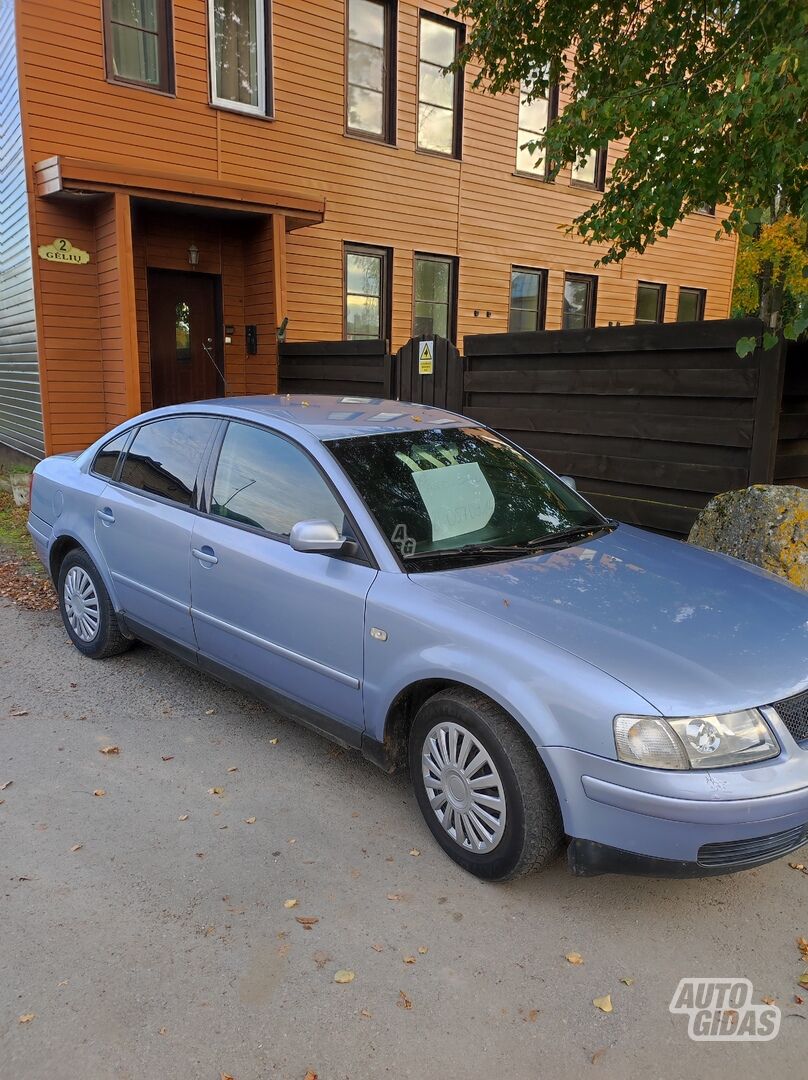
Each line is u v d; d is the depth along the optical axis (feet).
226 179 32.58
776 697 8.49
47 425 29.91
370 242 37.70
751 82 14.28
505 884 9.57
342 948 8.48
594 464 21.86
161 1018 7.54
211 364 34.86
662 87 18.02
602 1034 7.46
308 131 34.78
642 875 8.42
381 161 37.47
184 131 31.24
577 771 8.40
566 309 46.85
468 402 25.43
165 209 31.04
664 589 10.35
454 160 40.11
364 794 11.51
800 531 15.92
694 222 51.96
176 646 13.97
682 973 8.23
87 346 30.37
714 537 17.02
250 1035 7.37
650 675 8.41
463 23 38.99
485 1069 7.06
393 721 10.50
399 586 10.20
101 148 29.37
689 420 19.38
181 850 10.11
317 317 36.55
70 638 17.02
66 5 28.02
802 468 19.48
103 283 29.68
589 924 8.94
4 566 23.47
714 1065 7.16
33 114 27.84
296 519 11.69
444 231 40.40
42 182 27.53
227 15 31.99
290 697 11.84
